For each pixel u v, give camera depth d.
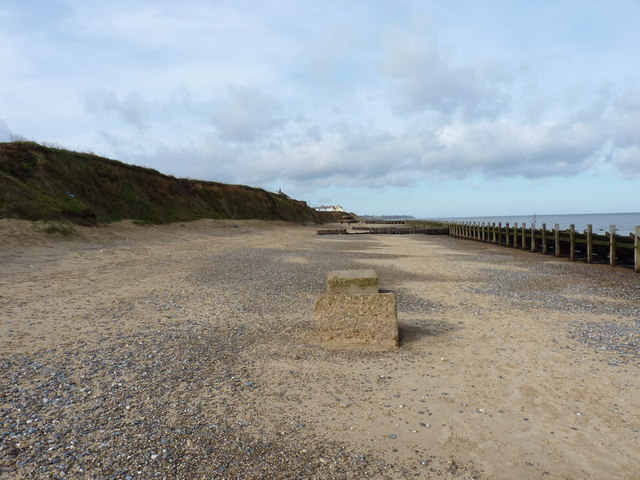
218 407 5.25
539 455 4.31
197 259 19.33
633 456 4.30
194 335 8.15
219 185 55.50
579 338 8.25
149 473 3.88
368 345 7.68
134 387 5.73
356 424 4.91
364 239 40.06
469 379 6.23
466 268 18.50
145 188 35.09
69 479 3.76
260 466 4.06
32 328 8.12
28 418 4.78
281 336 8.22
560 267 19.53
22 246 17.36
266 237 37.12
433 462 4.19
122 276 14.18
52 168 26.53
